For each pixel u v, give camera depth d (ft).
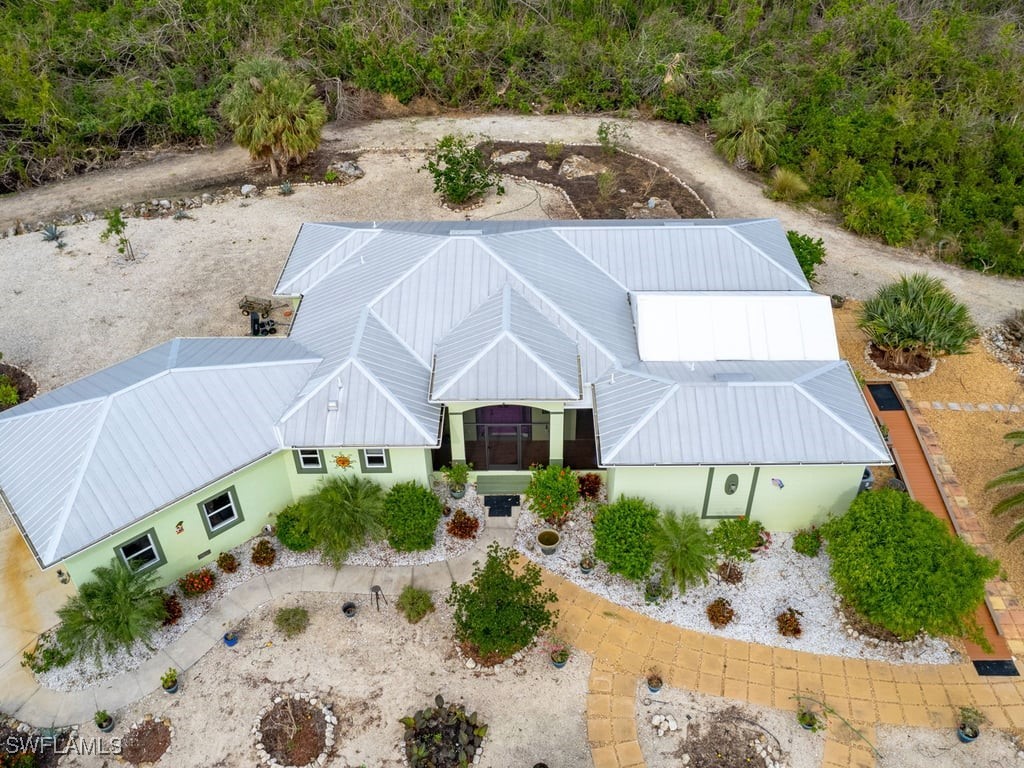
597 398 77.00
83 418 70.18
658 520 72.08
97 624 63.82
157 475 68.18
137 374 75.05
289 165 140.87
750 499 75.10
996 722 62.34
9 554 75.41
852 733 61.52
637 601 71.10
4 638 68.64
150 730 62.23
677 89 157.07
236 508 74.23
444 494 80.53
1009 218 126.62
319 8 165.68
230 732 62.03
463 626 65.00
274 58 152.76
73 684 65.41
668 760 59.93
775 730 61.82
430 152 144.66
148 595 66.74
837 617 69.82
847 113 146.51
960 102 146.72
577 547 75.61
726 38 165.07
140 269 114.62
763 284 89.97
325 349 80.43
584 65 163.02
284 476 76.69
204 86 158.61
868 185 128.36
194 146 149.38
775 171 137.59
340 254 94.17
